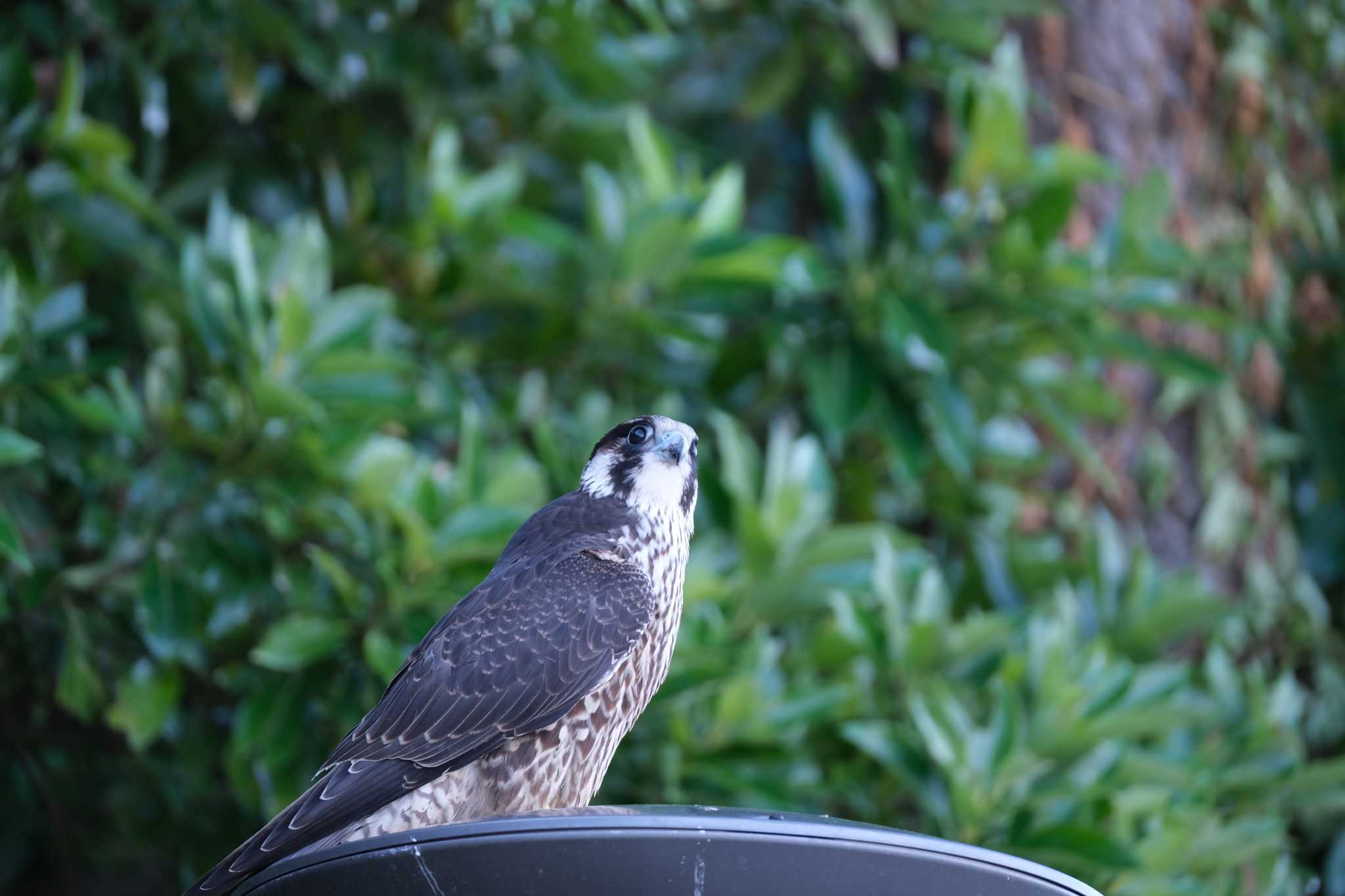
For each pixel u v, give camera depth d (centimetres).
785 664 971
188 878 988
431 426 1066
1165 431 1143
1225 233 1212
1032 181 1027
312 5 1077
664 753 864
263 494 890
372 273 1112
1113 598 1027
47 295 927
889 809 940
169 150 1120
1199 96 1213
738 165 1333
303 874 470
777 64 1226
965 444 1010
